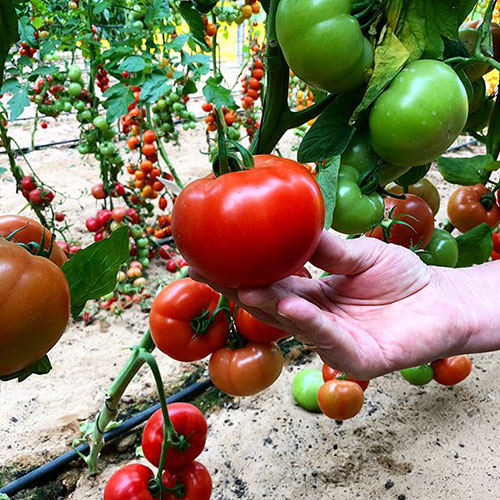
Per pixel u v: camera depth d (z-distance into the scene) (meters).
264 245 0.29
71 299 0.35
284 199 0.29
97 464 0.83
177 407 0.60
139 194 1.28
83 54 1.05
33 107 2.37
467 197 0.69
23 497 0.77
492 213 0.68
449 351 0.46
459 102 0.37
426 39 0.38
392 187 0.63
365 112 0.41
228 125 1.12
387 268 0.45
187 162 1.91
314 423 0.90
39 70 0.94
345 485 0.79
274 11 0.39
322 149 0.41
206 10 0.54
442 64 0.38
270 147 0.46
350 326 0.43
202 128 2.23
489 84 1.86
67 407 0.92
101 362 1.03
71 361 1.02
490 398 0.96
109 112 0.82
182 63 0.87
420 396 0.96
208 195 0.29
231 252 0.29
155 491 0.57
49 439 0.86
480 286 0.50
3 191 1.59
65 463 0.81
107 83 1.16
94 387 0.97
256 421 0.90
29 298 0.26
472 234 0.67
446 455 0.85
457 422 0.91
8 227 0.34
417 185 0.65
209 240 0.29
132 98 0.82
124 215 1.17
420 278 0.47
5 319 0.26
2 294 0.26
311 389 0.90
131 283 1.23
